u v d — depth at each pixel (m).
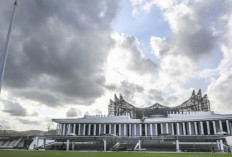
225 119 105.62
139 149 80.81
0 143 116.00
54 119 127.38
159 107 149.75
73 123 126.88
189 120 112.38
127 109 153.88
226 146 73.69
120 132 123.06
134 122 121.88
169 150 82.56
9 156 35.94
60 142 98.38
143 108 152.38
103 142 89.00
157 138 83.88
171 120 116.56
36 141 102.94
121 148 81.56
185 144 84.81
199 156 42.94
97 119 125.31
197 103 139.50
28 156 36.66
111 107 156.25
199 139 84.06
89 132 124.94
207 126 109.00
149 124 125.81
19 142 115.06
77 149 89.38
